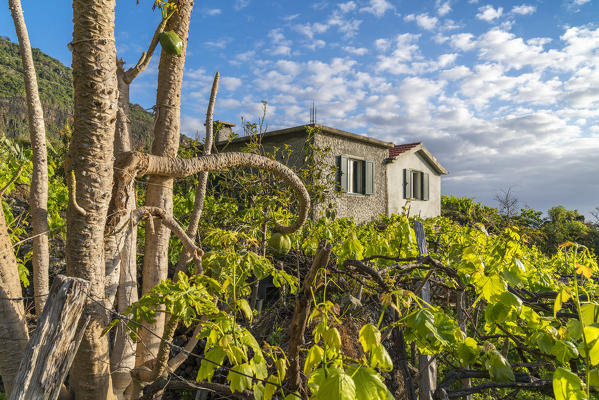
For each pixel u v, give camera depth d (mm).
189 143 7320
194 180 6379
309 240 4605
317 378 1241
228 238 2996
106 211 2035
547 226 16953
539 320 2078
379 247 3320
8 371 1939
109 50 1921
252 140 7047
